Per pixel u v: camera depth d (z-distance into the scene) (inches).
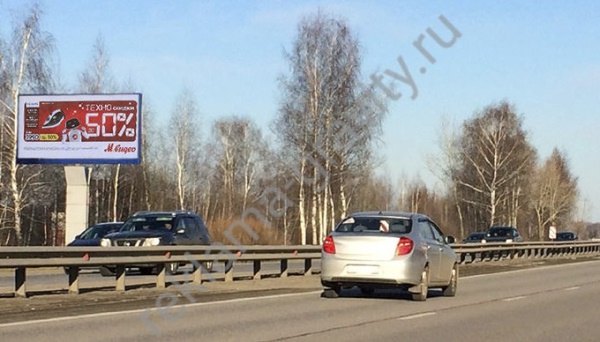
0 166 1764.3
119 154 1423.5
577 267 1357.0
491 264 1427.2
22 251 629.3
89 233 1052.5
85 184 1389.0
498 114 2593.5
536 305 681.0
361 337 469.7
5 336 449.1
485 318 578.9
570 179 3986.2
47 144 1440.7
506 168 2615.7
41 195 1996.8
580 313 622.2
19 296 650.2
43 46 1772.9
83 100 1435.8
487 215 2795.3
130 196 2485.2
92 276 936.3
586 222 4517.7
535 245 1694.1
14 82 1748.3
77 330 474.6
